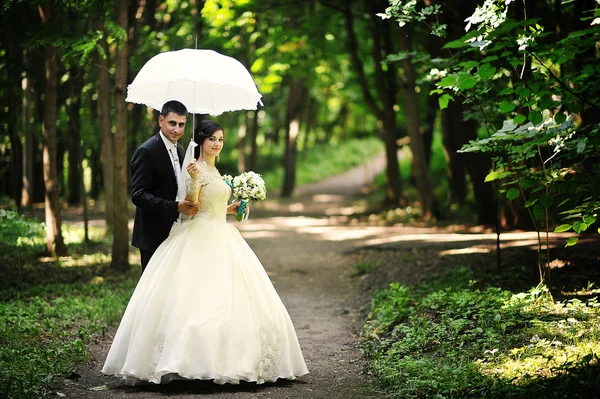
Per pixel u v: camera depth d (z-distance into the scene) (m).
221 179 5.65
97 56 14.00
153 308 5.16
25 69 12.65
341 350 6.75
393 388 5.18
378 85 21.03
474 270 9.06
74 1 9.71
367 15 19.34
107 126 15.17
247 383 5.32
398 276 9.95
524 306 6.44
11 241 9.62
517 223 13.33
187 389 5.11
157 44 18.56
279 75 21.28
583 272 7.96
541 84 5.76
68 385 5.16
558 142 5.98
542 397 4.36
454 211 19.69
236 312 5.23
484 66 5.92
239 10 17.50
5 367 5.14
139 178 5.59
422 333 6.25
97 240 13.99
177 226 5.55
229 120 40.25
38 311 7.62
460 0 10.29
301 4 18.09
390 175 22.67
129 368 5.05
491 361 5.27
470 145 6.65
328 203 28.61
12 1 9.08
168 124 5.68
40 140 18.33
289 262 12.98
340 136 62.53
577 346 5.23
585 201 6.16
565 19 9.88
